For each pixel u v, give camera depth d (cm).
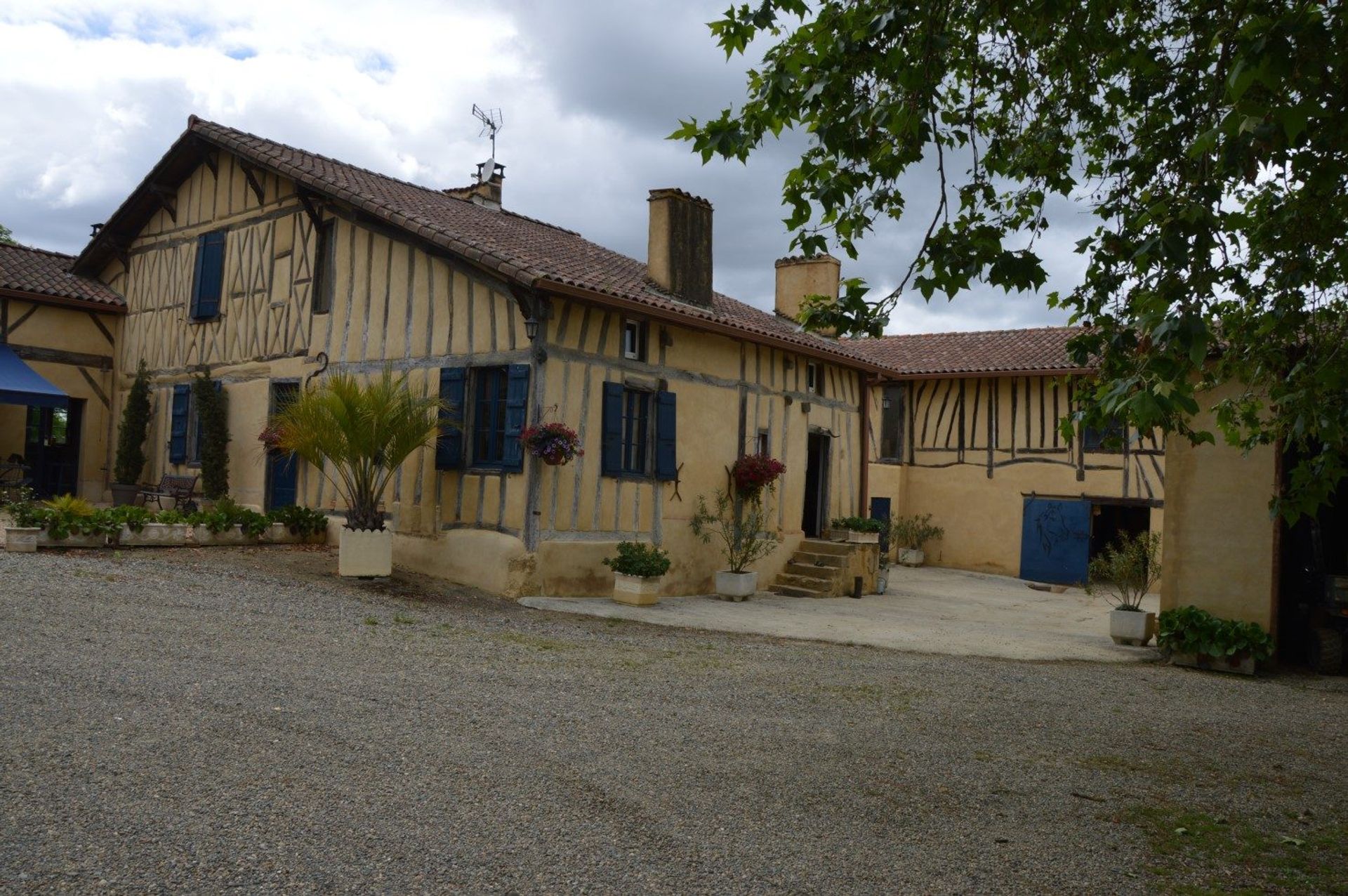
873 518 2153
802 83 491
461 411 1157
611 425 1176
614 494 1188
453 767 464
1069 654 1052
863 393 1688
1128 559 1148
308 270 1351
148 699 521
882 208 516
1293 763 615
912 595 1589
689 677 741
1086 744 624
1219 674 995
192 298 1531
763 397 1439
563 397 1117
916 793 487
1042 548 1983
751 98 516
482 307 1148
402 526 1208
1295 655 1111
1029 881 385
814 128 496
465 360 1162
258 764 441
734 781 482
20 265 1630
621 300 1134
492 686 644
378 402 1048
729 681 738
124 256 1680
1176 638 1027
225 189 1500
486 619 945
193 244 1545
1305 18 337
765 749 545
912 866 391
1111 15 554
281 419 1117
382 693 591
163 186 1569
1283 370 600
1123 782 539
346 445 1056
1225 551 1041
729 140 495
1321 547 1083
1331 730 730
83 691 523
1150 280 468
